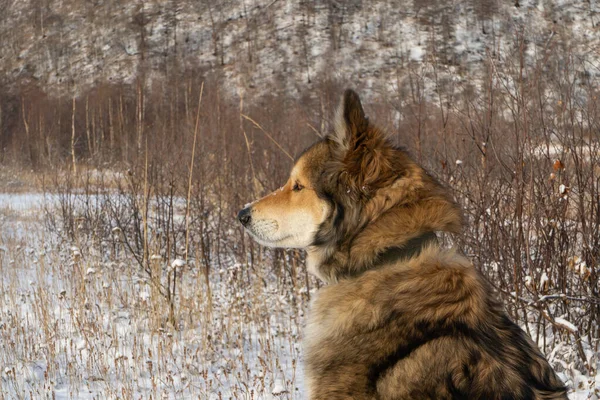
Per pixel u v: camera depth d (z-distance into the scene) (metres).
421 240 3.02
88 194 11.44
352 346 2.93
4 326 6.32
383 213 3.04
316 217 3.33
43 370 5.77
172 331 6.67
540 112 5.53
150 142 12.53
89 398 5.22
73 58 62.62
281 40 62.66
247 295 7.73
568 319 5.38
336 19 64.50
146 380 5.58
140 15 70.38
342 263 3.18
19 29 69.75
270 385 5.24
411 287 2.90
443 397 2.64
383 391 2.79
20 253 9.80
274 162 10.37
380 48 55.25
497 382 2.62
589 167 5.51
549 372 2.87
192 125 13.05
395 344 2.81
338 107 3.25
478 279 2.93
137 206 9.84
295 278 7.62
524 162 5.71
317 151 3.37
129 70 58.28
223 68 57.53
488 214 5.92
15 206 15.24
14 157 22.88
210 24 68.81
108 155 14.07
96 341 6.30
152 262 7.37
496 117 6.18
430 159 7.14
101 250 9.98
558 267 5.37
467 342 2.70
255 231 3.58
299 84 39.22
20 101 35.53
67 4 74.00
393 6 62.47
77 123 24.00
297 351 6.25
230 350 6.19
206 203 10.44
